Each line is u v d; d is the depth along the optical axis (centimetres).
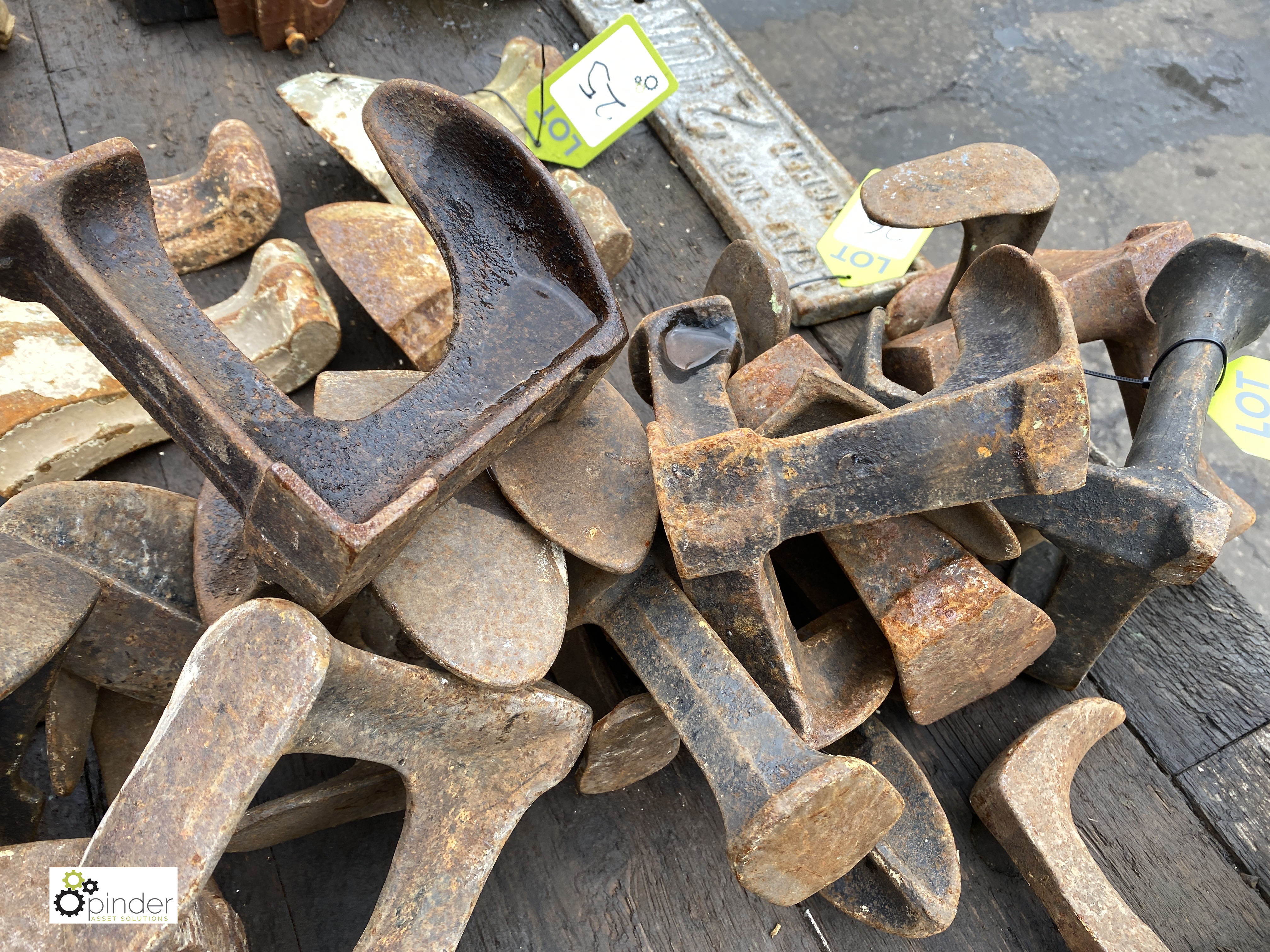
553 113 59
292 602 28
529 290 35
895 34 103
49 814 37
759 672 35
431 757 32
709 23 69
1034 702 44
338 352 50
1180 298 42
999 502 38
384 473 31
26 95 58
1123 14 106
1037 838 37
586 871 39
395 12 67
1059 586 40
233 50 63
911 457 32
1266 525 80
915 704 37
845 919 39
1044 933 39
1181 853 41
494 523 34
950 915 34
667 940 38
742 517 32
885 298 58
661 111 64
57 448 42
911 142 95
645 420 51
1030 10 106
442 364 33
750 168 62
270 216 51
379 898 30
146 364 28
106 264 30
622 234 51
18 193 28
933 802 37
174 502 36
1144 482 35
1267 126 98
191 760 25
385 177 53
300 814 33
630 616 36
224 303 47
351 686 28
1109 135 96
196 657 26
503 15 69
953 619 35
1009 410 31
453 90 65
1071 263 48
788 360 41
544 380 32
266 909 37
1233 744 44
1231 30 105
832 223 59
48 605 29
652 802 40
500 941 37
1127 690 45
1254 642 46
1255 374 46
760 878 31
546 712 33
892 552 37
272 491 26
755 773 31
